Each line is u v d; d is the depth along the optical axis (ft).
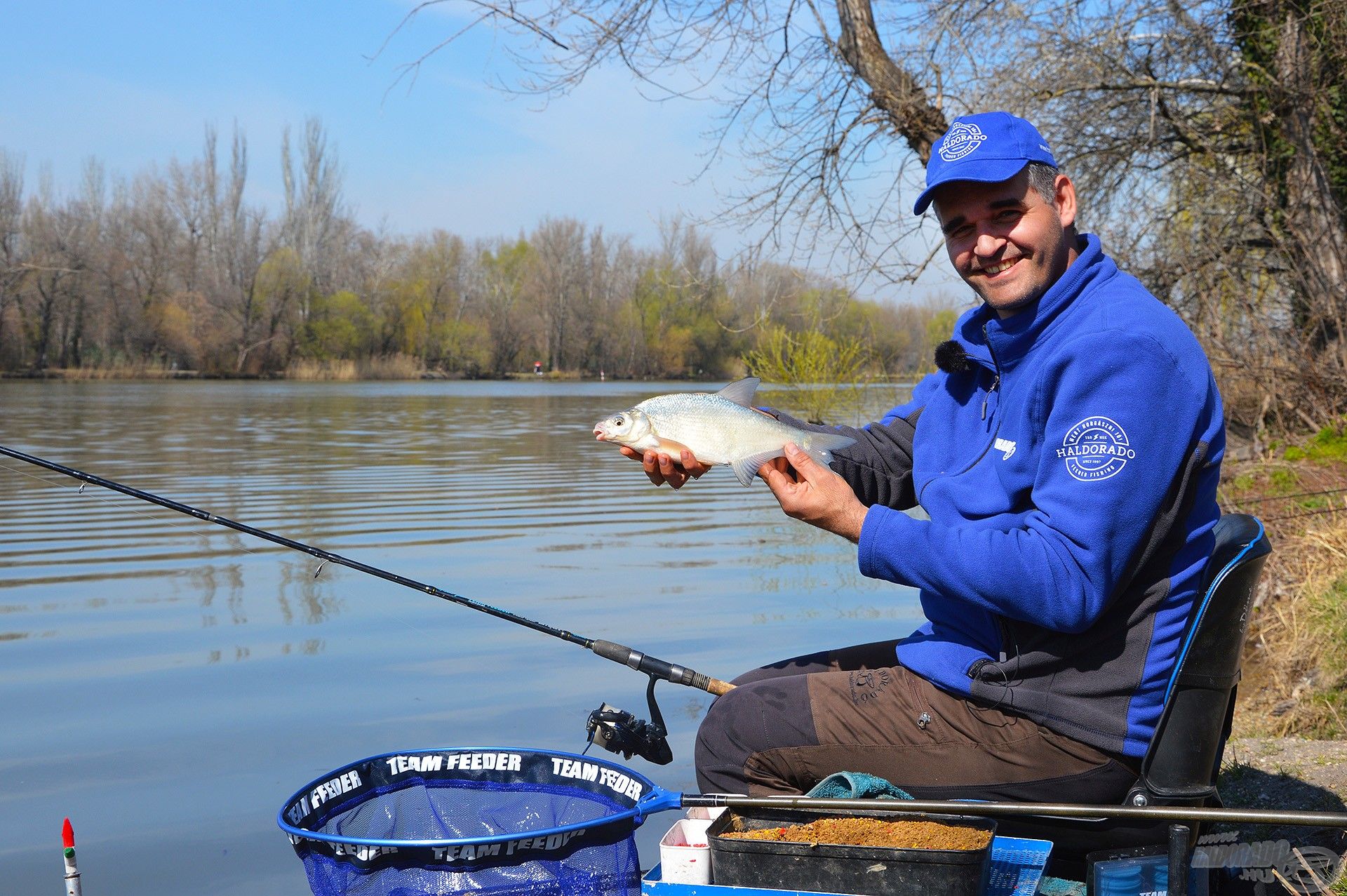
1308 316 33.50
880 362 57.11
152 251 192.13
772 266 35.88
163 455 58.18
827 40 33.12
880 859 7.23
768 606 23.62
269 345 203.62
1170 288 36.24
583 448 63.98
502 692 17.28
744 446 9.70
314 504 39.91
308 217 224.33
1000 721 8.01
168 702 16.75
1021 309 8.23
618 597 24.41
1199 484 7.71
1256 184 35.32
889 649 9.39
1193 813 7.12
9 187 176.86
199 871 11.27
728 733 8.76
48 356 183.11
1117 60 32.78
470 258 230.07
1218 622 7.67
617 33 31.24
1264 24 34.35
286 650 19.81
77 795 13.23
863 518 8.27
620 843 7.81
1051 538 7.49
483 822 9.02
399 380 217.56
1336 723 14.82
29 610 23.02
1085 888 8.12
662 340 197.47
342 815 8.62
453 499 41.57
